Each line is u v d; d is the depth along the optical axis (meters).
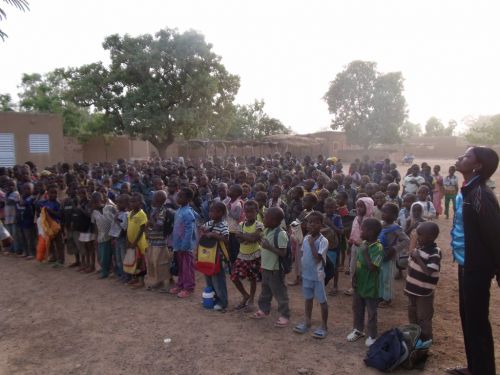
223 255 5.82
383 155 52.22
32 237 8.78
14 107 36.50
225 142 35.34
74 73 28.45
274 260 5.21
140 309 5.90
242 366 4.30
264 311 5.57
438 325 5.27
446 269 7.82
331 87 54.88
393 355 4.12
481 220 3.61
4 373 4.23
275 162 15.83
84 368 4.30
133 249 6.65
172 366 4.32
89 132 31.09
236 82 30.50
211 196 9.20
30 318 5.62
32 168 13.45
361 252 4.64
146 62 26.80
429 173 12.23
